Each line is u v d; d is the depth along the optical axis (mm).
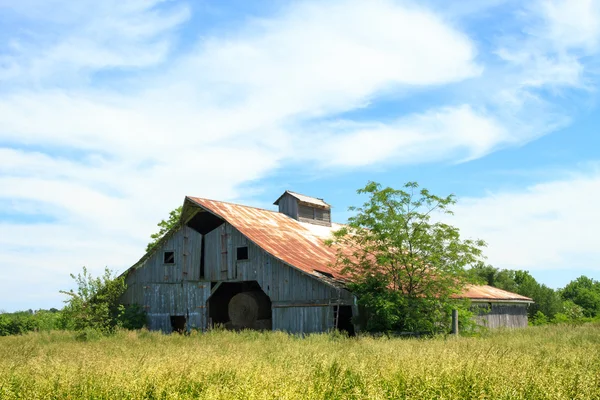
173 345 17172
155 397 7855
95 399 7902
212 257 29938
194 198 30328
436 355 10656
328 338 19266
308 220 37219
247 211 32625
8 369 10242
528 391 7836
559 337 18672
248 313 28453
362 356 11273
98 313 25719
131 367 9422
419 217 23453
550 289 57594
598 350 13516
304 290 25594
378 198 23531
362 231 24062
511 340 17453
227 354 12297
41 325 35562
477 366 9008
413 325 22250
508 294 36406
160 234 44250
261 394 7102
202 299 29812
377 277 23484
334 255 30312
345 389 8305
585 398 7668
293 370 8773
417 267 22719
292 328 25703
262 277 27469
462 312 22984
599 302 69875
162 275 31703
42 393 8086
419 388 7934
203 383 8305
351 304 23719
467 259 22859
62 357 13016
